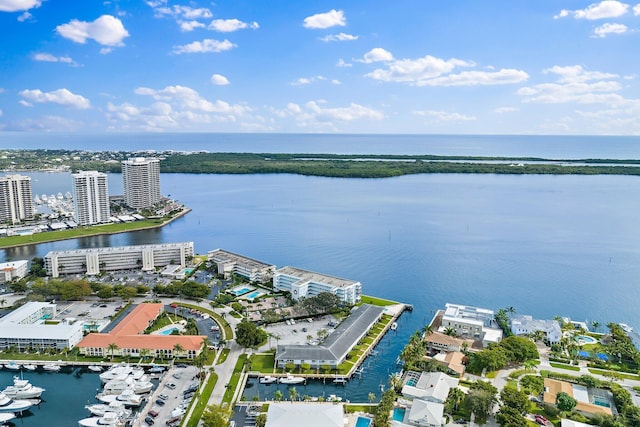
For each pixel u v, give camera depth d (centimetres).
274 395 19912
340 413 17512
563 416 18088
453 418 18112
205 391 19725
